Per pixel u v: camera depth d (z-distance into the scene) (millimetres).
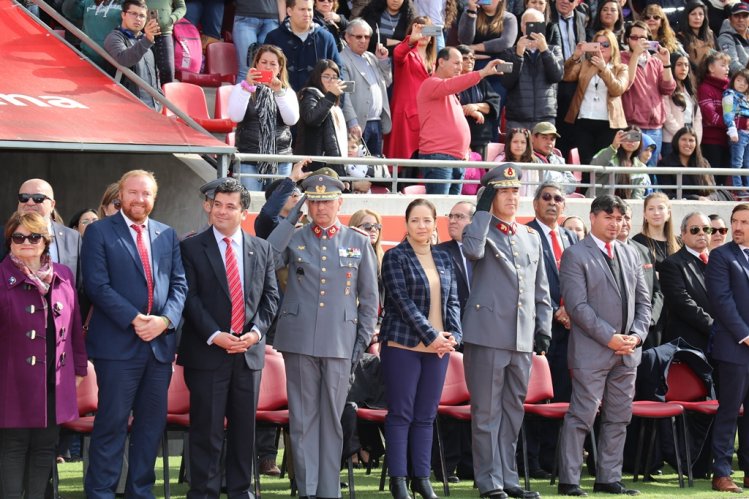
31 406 12898
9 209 21281
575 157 24156
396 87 23984
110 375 13414
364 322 14680
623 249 16141
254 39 24469
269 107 19734
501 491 14984
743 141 25828
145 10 20984
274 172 19594
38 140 16734
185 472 16141
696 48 27703
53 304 13141
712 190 24312
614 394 15898
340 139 20547
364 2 26156
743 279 16641
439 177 21812
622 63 25250
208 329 13773
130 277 13602
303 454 14320
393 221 19875
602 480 15914
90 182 20828
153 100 21297
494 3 25828
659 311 18188
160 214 20047
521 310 15219
